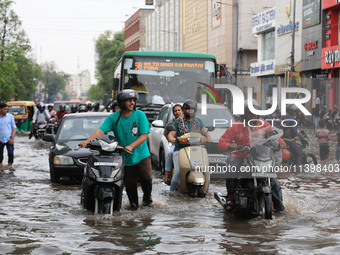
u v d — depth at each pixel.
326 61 39.56
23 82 97.94
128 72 19.62
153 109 19.28
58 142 13.34
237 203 8.48
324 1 40.09
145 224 7.79
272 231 7.33
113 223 7.84
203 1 73.12
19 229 7.36
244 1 64.06
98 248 6.29
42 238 6.79
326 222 7.95
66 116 14.57
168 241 6.70
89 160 8.78
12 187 11.82
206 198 10.41
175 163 10.88
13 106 44.09
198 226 7.68
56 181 12.55
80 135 13.70
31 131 30.98
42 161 17.78
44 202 9.83
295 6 45.47
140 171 9.12
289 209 8.80
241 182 8.53
